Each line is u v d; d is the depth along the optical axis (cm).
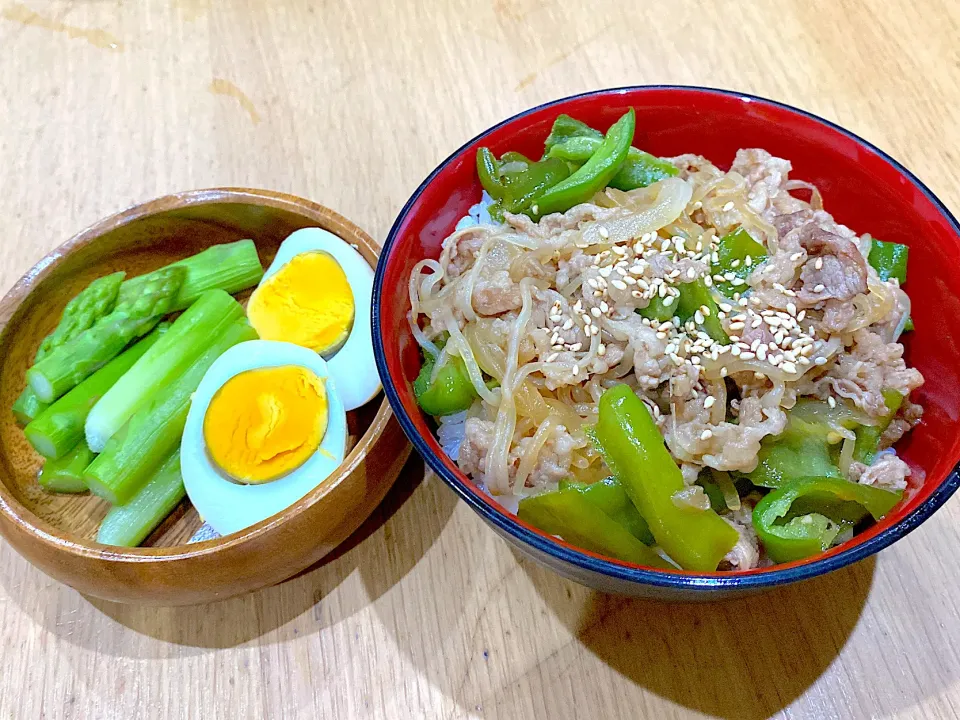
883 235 24
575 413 22
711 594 18
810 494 21
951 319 21
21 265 31
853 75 32
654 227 22
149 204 27
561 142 25
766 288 22
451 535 25
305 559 23
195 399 26
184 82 35
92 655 24
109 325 27
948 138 30
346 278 27
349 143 32
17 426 27
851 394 21
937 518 24
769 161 24
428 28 35
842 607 23
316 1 36
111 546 22
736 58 33
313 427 25
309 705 23
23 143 33
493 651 23
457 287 23
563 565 19
